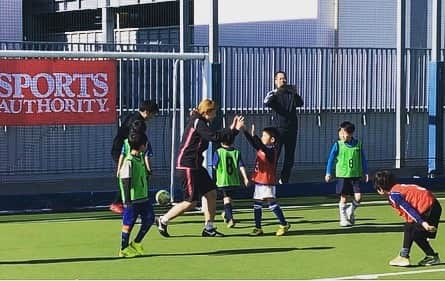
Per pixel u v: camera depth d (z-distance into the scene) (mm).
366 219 14930
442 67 20031
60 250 11812
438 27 19922
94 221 14773
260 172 13070
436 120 19984
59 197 16406
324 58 21125
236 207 16578
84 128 18453
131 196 11117
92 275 9992
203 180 12695
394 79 21906
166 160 18844
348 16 25203
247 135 13008
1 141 17750
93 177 18594
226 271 10258
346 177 14000
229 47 19812
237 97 19938
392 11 25078
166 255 11367
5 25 26234
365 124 21625
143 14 30750
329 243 12383
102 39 31297
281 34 25641
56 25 32188
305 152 20953
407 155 21719
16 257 11250
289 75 20672
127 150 12055
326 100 21188
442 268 10453
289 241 12547
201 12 26875
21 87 15820
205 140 12523
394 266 10594
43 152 18172
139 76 18344
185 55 16156
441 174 20062
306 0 25375
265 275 10016
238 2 26391
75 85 16250
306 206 16797
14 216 15430
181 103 16969
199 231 13469
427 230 10398
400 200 10422
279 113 18016
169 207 16406
